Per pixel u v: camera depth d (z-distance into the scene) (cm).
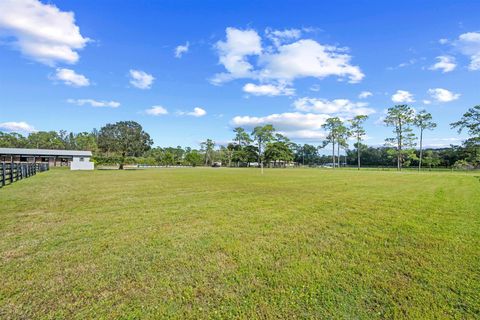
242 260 351
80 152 4578
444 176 2398
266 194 1002
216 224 538
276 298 257
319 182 1579
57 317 221
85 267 322
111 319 220
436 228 521
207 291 269
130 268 321
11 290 263
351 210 698
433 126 4431
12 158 4106
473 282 292
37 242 414
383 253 381
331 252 384
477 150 3778
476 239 450
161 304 244
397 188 1268
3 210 665
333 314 231
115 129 5591
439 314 232
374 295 264
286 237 454
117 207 716
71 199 848
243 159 6850
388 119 4678
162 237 447
